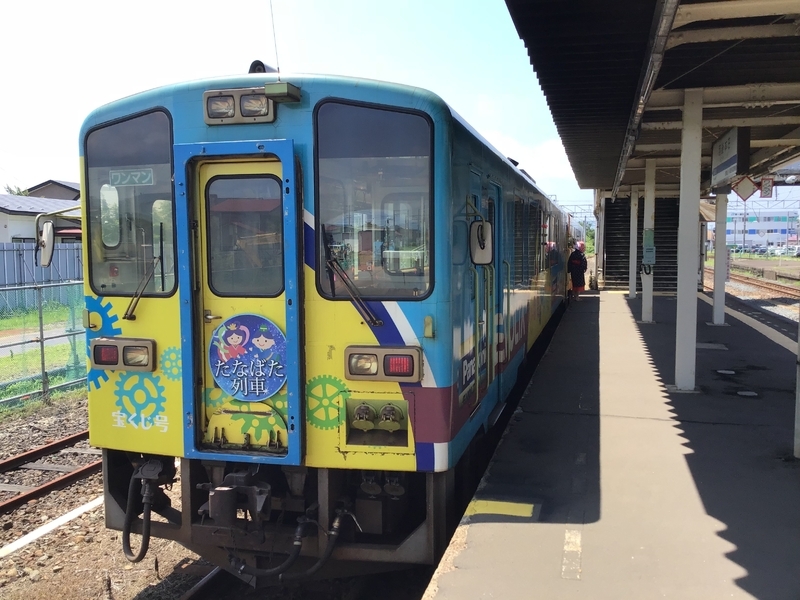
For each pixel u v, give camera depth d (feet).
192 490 14.39
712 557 13.21
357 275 13.62
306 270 13.67
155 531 14.66
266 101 13.53
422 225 13.42
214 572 16.52
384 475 14.24
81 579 16.34
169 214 14.20
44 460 24.64
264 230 13.80
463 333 15.03
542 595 11.89
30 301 63.21
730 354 35.65
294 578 14.02
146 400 14.42
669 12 15.97
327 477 13.80
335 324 13.64
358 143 13.51
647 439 20.84
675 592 11.94
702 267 81.20
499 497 16.22
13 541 18.31
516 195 25.41
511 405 30.35
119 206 14.58
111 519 15.33
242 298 13.87
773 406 24.76
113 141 14.57
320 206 13.61
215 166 13.85
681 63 23.34
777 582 12.25
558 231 53.31
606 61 22.48
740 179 37.09
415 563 13.78
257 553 14.44
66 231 82.64
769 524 14.67
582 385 28.48
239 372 13.97
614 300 68.95
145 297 14.32
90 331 14.82
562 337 42.63
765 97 26.27
